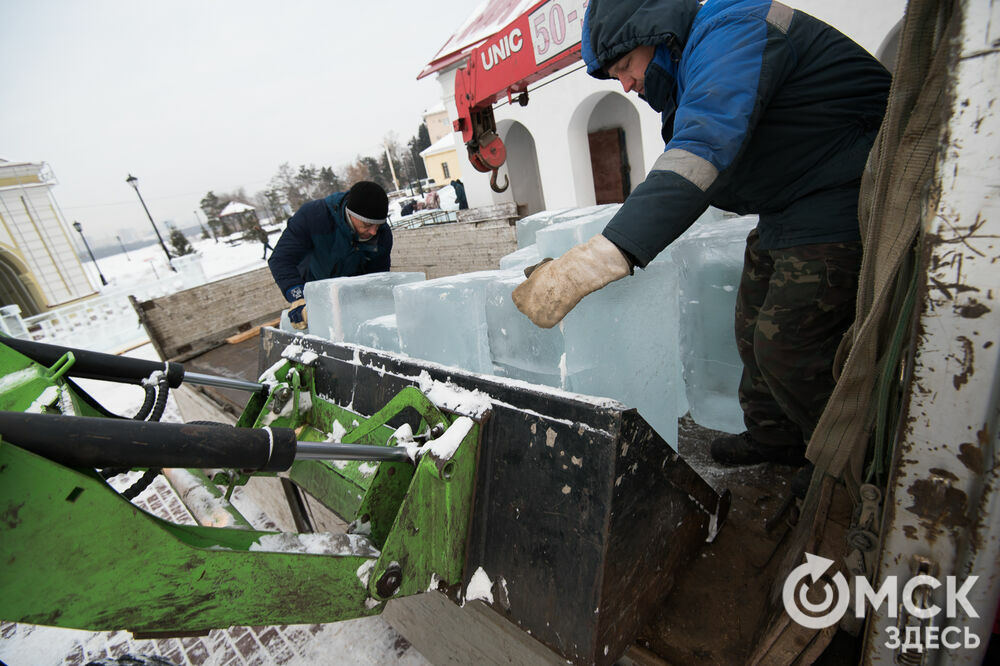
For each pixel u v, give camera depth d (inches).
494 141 118.3
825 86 41.7
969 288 23.2
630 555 39.8
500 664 57.8
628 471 38.2
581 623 39.0
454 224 234.7
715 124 37.8
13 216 804.0
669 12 44.2
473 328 67.2
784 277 46.8
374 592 40.8
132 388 259.3
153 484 148.2
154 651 92.3
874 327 30.0
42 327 436.8
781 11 40.8
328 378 67.9
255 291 205.0
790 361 48.0
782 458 60.3
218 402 121.0
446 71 334.6
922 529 28.2
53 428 26.8
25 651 97.0
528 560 43.0
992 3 19.9
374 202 114.0
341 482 60.9
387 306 94.3
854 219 43.6
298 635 90.5
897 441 27.8
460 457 44.4
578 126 296.2
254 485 115.1
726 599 44.4
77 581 28.8
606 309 55.1
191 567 32.7
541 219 89.7
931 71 25.3
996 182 21.5
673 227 38.4
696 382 74.9
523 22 95.9
